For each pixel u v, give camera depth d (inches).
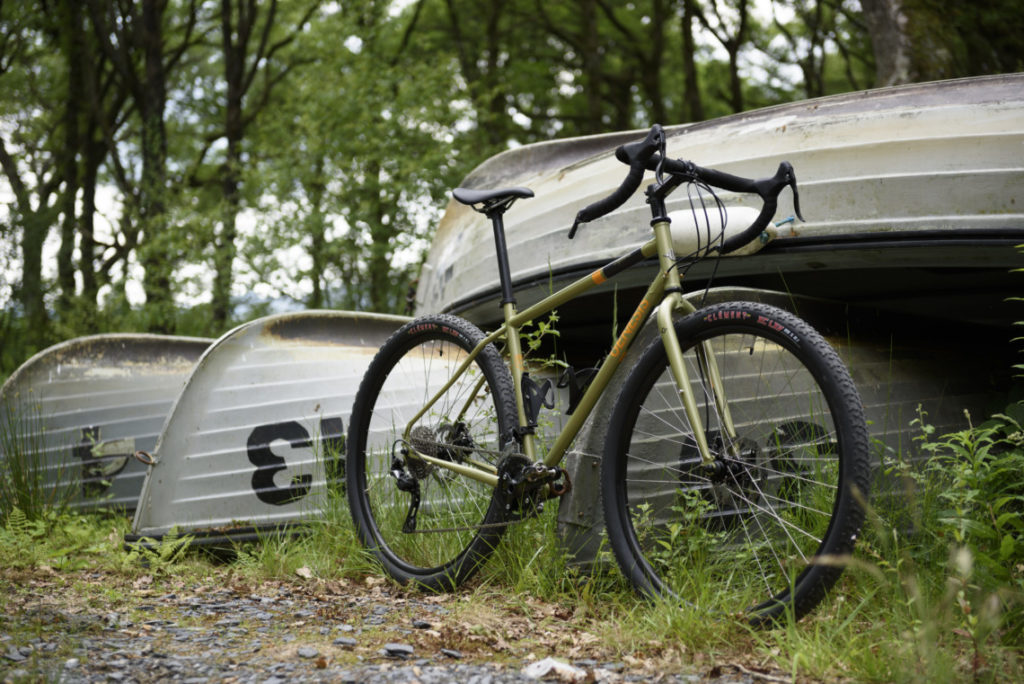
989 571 83.4
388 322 159.8
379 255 433.7
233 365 146.9
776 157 123.2
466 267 167.8
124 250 635.5
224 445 143.4
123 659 81.4
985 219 109.6
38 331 490.0
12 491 166.4
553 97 732.7
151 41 609.9
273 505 141.6
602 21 694.5
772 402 99.5
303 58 607.8
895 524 96.8
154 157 584.7
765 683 72.8
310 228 436.8
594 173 142.7
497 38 677.3
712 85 762.2
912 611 82.2
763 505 88.7
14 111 706.8
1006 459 96.5
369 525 124.7
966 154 111.7
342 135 449.4
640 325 96.6
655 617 86.0
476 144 499.5
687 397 87.1
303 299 469.4
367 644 87.2
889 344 124.6
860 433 76.7
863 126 118.6
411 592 111.3
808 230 118.0
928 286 132.6
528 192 112.5
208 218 476.7
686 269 98.6
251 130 651.5
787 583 82.7
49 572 129.1
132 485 189.0
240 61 616.1
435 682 74.6
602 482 96.4
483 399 117.0
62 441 187.8
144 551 134.0
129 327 468.1
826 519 84.0
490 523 106.3
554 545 107.0
